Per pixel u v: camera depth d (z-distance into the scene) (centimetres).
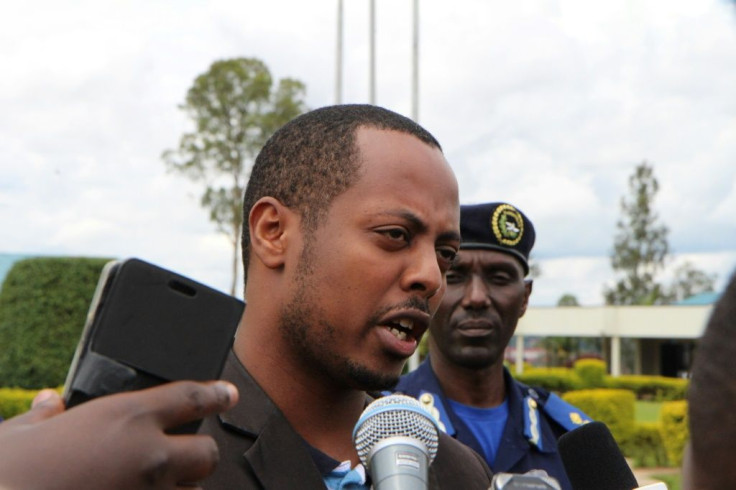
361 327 175
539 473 151
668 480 1259
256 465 172
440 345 364
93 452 99
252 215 187
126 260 118
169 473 103
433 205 180
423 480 157
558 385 2994
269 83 4006
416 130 189
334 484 181
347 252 175
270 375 183
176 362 117
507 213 367
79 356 117
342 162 179
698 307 3847
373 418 170
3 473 97
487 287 360
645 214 6575
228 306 120
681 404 1297
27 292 1541
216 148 3997
